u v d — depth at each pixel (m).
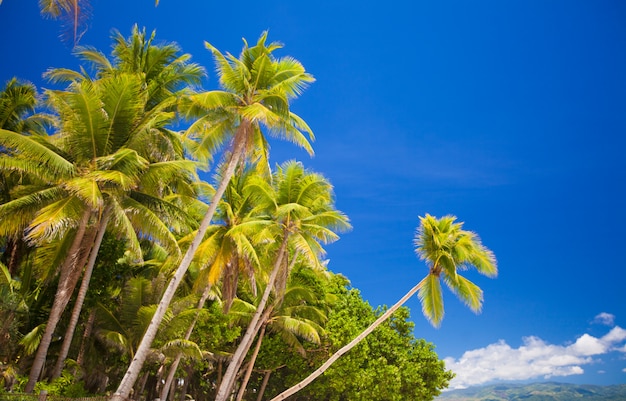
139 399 29.73
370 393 33.41
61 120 20.31
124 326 23.69
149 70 27.56
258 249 29.17
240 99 22.52
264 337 34.53
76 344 24.55
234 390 38.78
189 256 20.28
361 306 37.34
